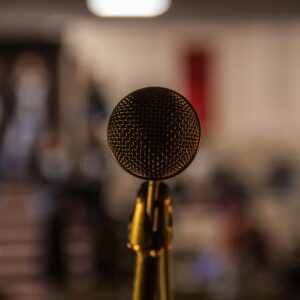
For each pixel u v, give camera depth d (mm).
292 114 10406
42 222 8227
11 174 10117
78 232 8266
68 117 9781
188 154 707
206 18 8695
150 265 751
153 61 10352
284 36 10305
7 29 10180
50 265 7535
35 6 7461
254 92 10398
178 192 8641
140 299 753
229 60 10367
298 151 10336
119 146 706
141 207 749
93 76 10227
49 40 10641
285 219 9812
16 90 10961
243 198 8672
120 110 708
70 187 7301
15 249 8570
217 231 8258
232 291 7023
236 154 10328
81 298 7277
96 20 9305
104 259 7391
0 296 7191
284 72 10375
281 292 6625
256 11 8086
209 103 10375
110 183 9070
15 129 10609
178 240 8484
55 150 7543
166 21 9406
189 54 10328
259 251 7246
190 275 7484
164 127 694
